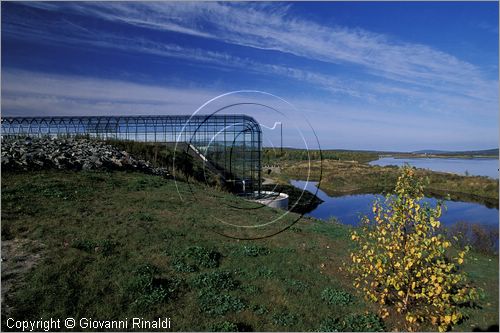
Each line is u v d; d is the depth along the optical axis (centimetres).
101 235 1146
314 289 960
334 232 1634
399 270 823
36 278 831
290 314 811
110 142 2988
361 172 6034
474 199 4294
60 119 3556
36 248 980
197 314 787
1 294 765
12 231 1074
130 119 3541
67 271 877
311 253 1273
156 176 2352
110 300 800
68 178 1811
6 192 1420
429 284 804
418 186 842
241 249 1218
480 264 1252
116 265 955
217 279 944
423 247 784
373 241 1135
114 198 1630
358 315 832
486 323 823
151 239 1180
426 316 810
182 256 1081
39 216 1237
